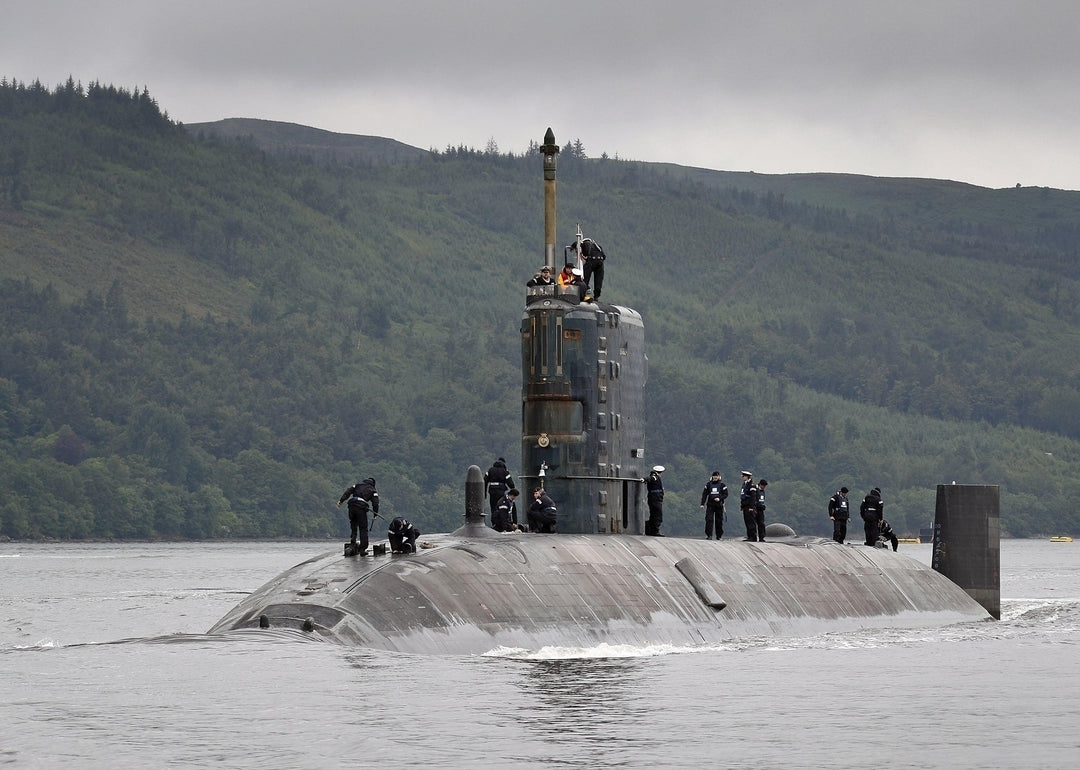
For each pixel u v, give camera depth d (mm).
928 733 87062
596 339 122562
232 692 85500
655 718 87812
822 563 145250
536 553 113125
